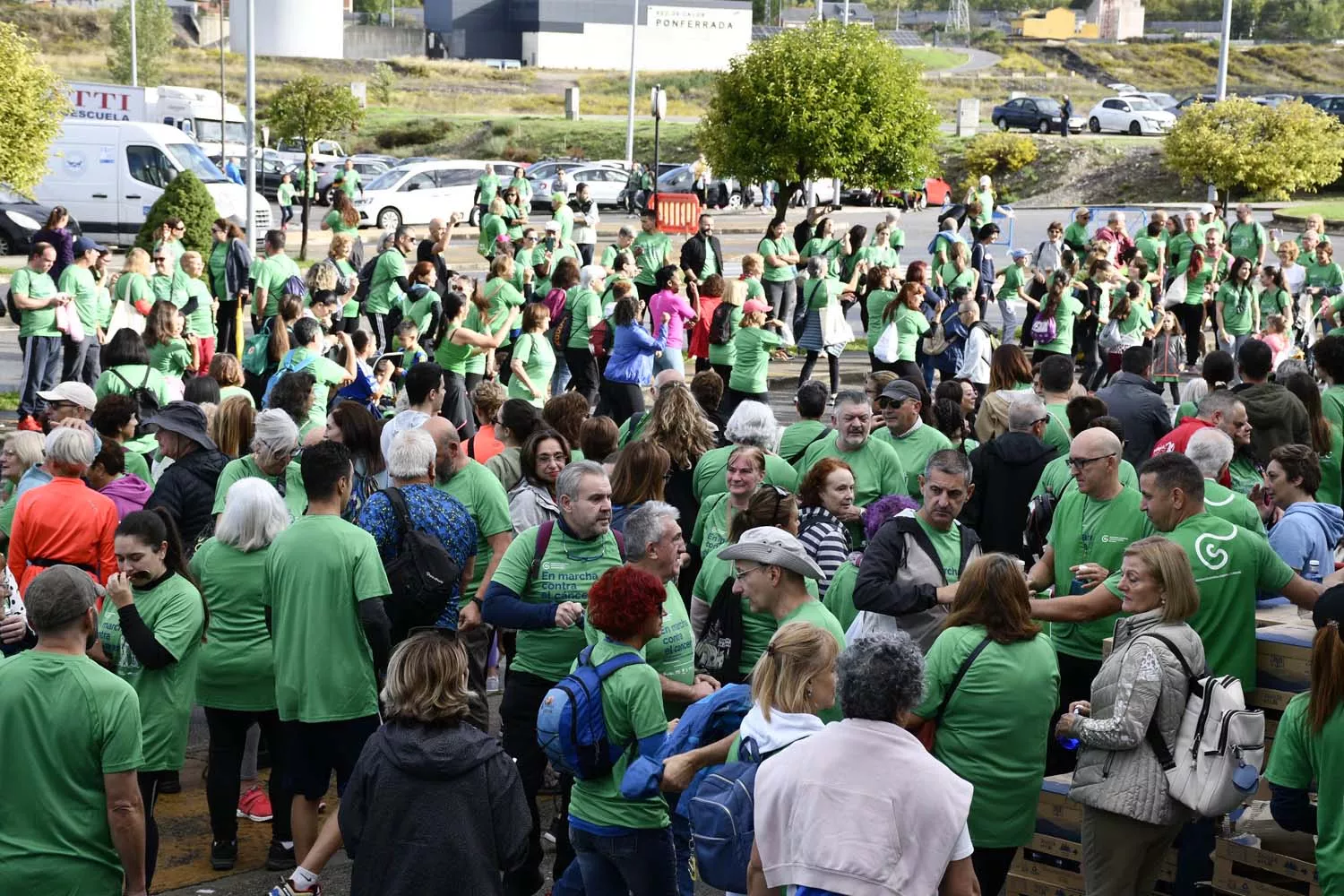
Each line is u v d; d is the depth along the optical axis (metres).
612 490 7.25
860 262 22.39
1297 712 5.00
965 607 5.54
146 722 6.21
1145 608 5.52
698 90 87.81
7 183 22.62
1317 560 7.03
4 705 5.00
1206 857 5.85
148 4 79.62
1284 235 34.50
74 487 7.33
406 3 126.94
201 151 35.06
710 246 21.59
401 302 17.50
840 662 4.29
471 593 7.61
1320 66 99.88
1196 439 7.47
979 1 157.50
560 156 64.94
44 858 5.02
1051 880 6.10
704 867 4.62
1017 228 40.47
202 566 6.68
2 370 20.11
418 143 68.94
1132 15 123.75
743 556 5.57
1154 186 48.69
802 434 9.05
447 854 4.75
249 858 6.96
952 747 5.46
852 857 4.05
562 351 16.83
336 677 6.28
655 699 5.25
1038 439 8.52
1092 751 5.53
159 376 11.50
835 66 25.80
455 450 7.40
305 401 9.16
